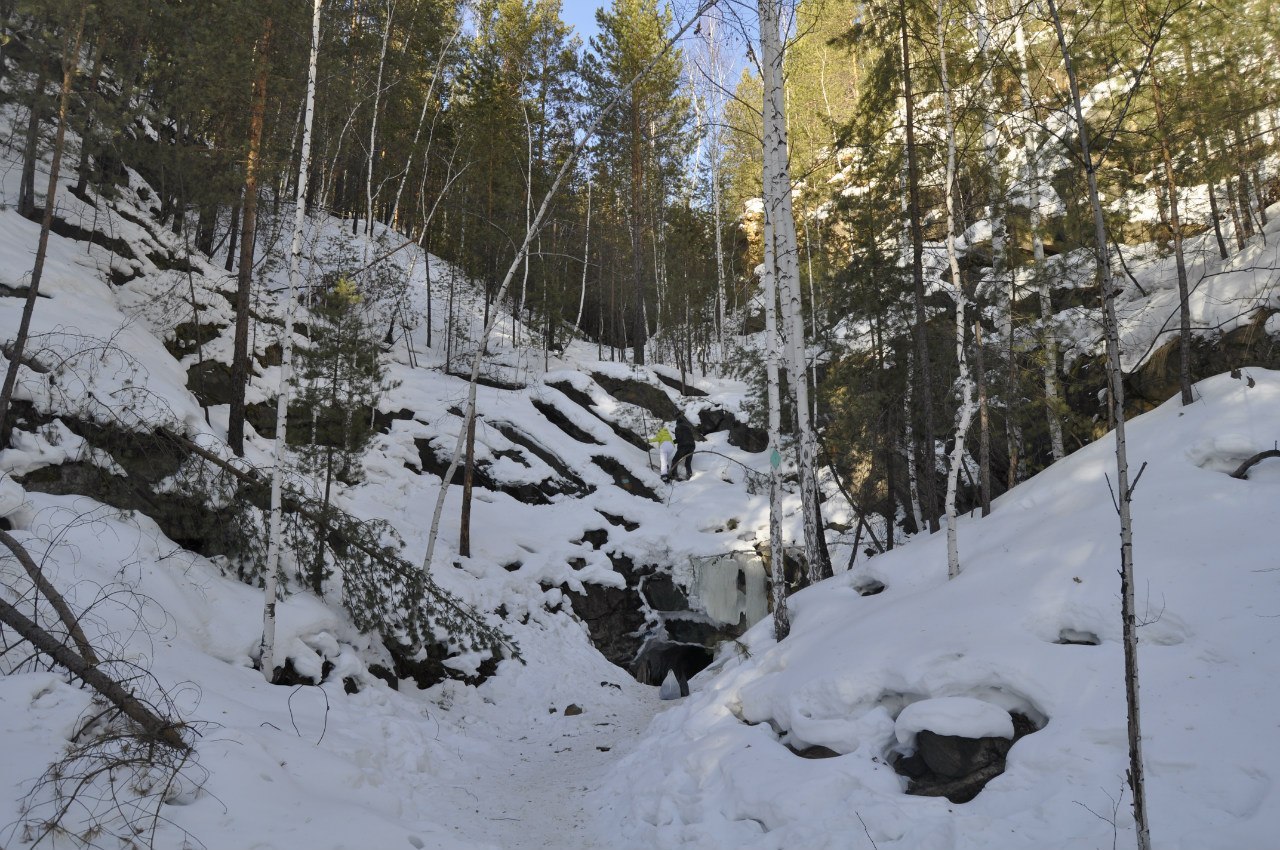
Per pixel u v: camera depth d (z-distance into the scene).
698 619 17.42
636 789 7.26
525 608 14.91
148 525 9.60
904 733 6.04
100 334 11.77
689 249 31.47
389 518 15.43
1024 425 13.34
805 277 19.66
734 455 21.69
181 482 10.04
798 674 7.39
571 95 28.64
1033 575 7.09
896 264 14.25
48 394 9.77
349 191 35.03
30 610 6.66
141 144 14.98
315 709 8.07
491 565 15.42
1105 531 7.29
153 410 10.56
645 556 17.92
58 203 15.30
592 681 13.54
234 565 10.27
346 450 11.94
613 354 30.91
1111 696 5.46
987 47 9.54
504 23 29.59
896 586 8.75
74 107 11.87
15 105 14.90
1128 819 4.53
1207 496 7.26
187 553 9.75
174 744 5.30
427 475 18.52
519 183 27.73
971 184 11.45
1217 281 13.04
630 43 27.66
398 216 36.12
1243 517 6.79
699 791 6.72
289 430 11.96
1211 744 4.78
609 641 16.38
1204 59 11.23
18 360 8.76
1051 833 4.68
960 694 6.13
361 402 12.32
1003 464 15.12
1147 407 12.88
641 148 28.89
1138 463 8.48
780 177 10.32
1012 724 5.83
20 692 5.30
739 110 27.19
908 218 13.67
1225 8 11.17
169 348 14.73
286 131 16.30
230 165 15.44
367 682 10.13
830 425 15.31
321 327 12.52
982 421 9.96
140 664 6.74
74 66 9.95
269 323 17.91
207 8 14.49
